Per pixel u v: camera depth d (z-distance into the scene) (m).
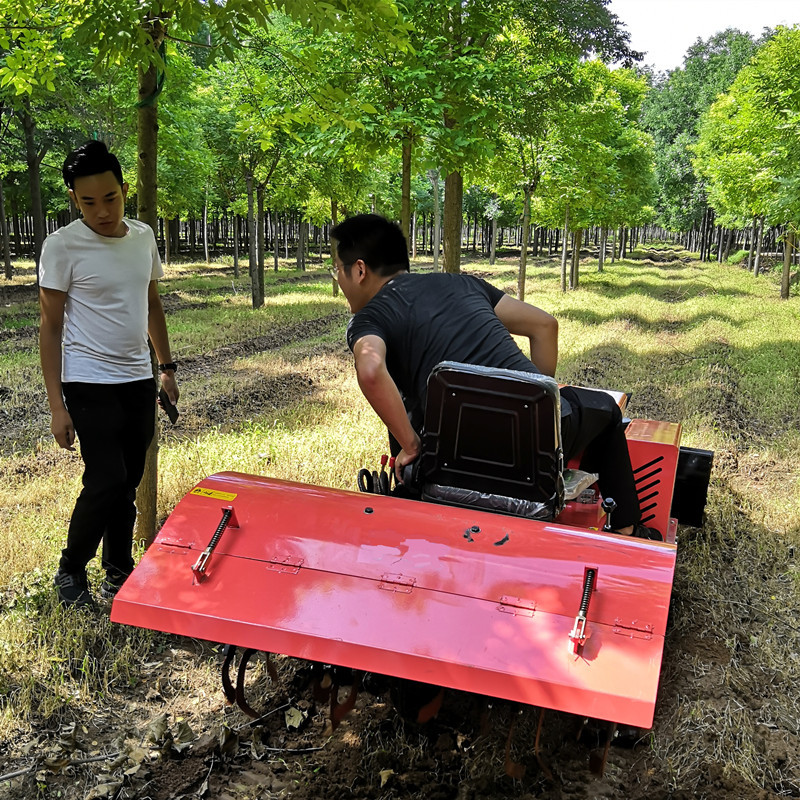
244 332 16.73
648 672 2.18
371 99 8.41
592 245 86.38
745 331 17.08
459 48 8.73
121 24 3.69
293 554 2.59
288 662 3.62
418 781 2.87
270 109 5.90
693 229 64.00
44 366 3.68
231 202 32.88
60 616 3.79
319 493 2.82
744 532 5.68
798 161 16.95
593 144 19.17
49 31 4.65
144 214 4.32
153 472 4.62
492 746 3.03
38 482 6.18
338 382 10.94
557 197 23.42
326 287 30.88
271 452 6.55
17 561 4.49
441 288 3.16
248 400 9.55
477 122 8.62
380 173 27.20
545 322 3.34
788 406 10.04
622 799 2.87
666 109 60.88
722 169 21.70
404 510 2.71
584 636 2.26
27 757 2.95
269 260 51.75
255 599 2.49
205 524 2.71
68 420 3.74
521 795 2.82
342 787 2.83
